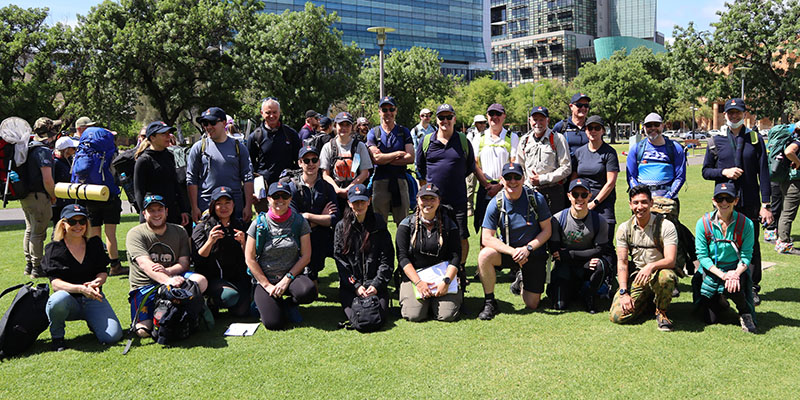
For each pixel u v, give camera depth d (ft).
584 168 20.31
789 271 21.63
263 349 14.92
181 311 15.43
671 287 15.66
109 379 13.08
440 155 20.33
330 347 14.99
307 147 19.85
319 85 123.03
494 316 17.47
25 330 14.53
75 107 112.16
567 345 14.74
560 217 18.37
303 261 17.47
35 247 22.82
